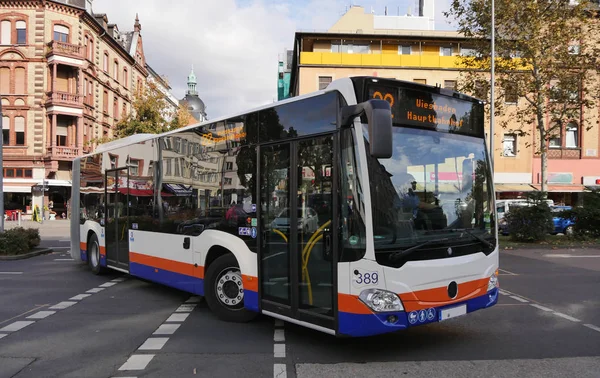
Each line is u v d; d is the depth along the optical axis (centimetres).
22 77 3991
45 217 3959
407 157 518
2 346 575
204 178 727
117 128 3612
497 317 718
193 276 742
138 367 500
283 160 587
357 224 487
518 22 2036
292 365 503
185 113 4084
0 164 1564
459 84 2317
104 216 1070
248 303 630
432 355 536
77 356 537
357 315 482
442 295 508
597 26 2053
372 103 455
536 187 3909
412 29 4684
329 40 4197
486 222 578
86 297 867
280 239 584
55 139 3991
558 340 596
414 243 502
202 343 580
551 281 1052
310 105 555
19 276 1115
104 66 4694
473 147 583
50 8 3994
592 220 1909
